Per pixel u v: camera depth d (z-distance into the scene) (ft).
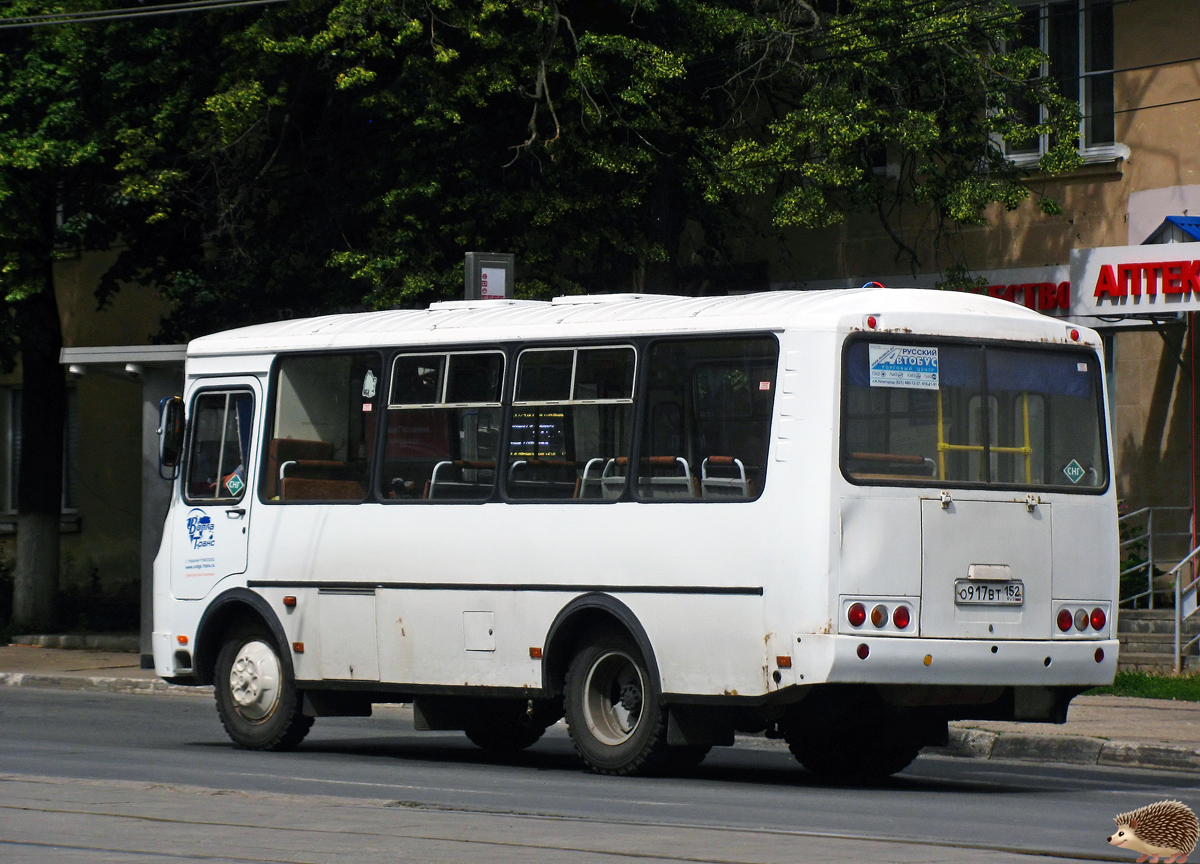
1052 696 100.58
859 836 76.69
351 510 114.42
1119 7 198.49
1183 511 189.78
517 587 104.99
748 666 94.48
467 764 112.88
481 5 184.96
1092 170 199.52
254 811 83.10
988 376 99.60
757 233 213.05
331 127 208.13
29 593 242.37
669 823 80.38
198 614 122.42
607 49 182.60
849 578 92.79
